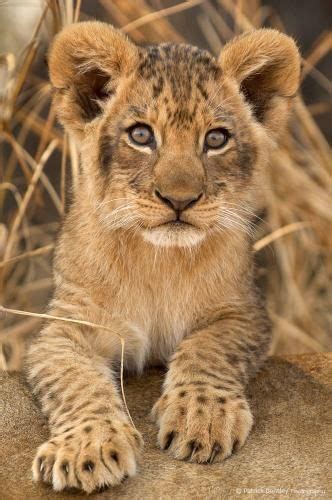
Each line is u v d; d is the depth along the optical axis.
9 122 11.79
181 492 5.95
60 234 8.23
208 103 7.21
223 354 7.24
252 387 7.49
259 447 6.48
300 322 12.20
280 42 7.64
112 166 7.35
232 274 7.76
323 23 14.02
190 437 6.31
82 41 7.42
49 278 12.48
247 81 7.86
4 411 7.08
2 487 6.09
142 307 7.64
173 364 7.11
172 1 13.53
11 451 6.55
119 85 7.42
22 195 13.25
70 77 7.56
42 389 7.02
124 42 7.41
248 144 7.58
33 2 13.16
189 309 7.73
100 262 7.56
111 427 6.24
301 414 7.00
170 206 6.88
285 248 12.30
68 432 6.27
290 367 7.89
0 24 13.32
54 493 5.99
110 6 12.69
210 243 7.51
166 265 7.50
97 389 6.75
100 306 7.66
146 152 7.15
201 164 7.04
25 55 11.39
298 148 12.67
